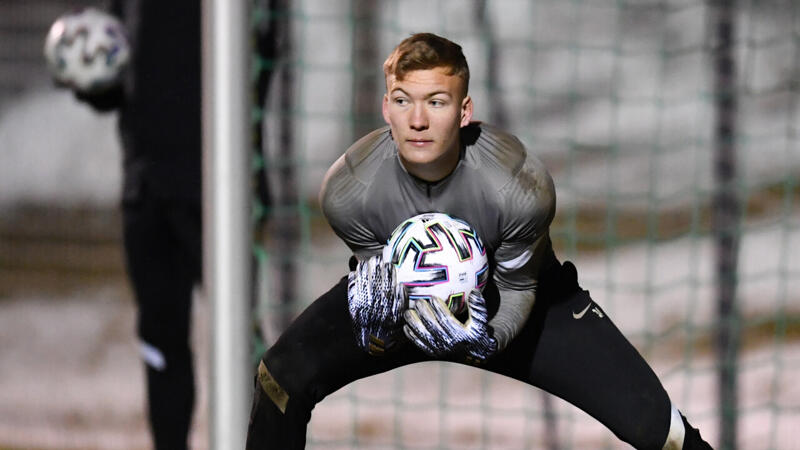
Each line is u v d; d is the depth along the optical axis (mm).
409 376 18500
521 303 8516
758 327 19828
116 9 15367
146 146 14844
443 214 8109
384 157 8141
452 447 16016
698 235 22547
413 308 7898
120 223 23234
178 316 14742
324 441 16156
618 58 28750
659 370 18266
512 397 17719
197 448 15156
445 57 7285
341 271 21375
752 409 17438
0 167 23844
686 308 20328
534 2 28547
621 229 23422
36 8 24781
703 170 25859
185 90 14898
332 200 8328
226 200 8711
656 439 8844
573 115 26891
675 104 28156
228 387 8844
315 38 27250
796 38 26656
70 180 23938
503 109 27656
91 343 19250
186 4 14930
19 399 17219
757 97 26562
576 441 16250
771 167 25109
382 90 27484
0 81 24406
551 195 8109
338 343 8938
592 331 9031
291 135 20719
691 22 28516
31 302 20547
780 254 22141
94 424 16500
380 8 27703
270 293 20062
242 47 8641
